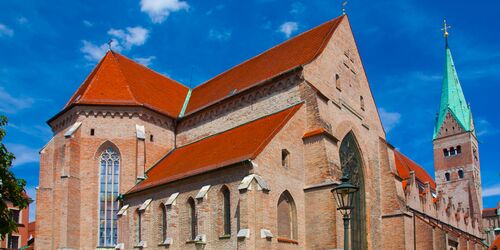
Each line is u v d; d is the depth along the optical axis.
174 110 71.12
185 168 54.50
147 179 60.38
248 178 44.53
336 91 57.97
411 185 77.19
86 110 64.06
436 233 62.69
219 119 62.34
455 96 127.06
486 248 79.50
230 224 46.44
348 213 30.84
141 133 64.00
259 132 51.53
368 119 63.69
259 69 64.94
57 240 60.16
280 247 45.75
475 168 122.50
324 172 49.22
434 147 126.44
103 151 63.78
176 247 50.75
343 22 62.72
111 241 61.47
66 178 60.38
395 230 60.34
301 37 65.00
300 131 51.50
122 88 67.06
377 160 63.72
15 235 85.06
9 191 27.69
